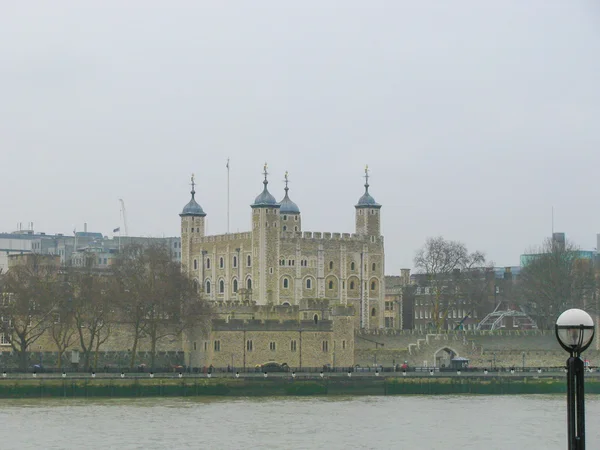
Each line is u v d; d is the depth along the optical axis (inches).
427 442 6348.4
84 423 6968.5
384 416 7524.6
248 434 6550.2
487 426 7037.4
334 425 7007.9
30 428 6732.3
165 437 6402.6
